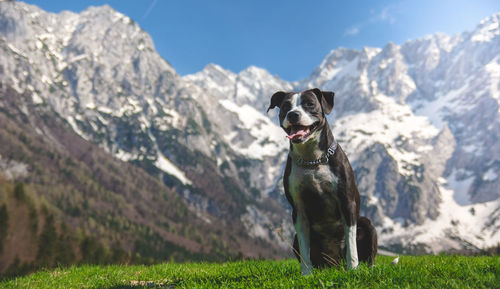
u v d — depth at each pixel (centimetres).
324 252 169
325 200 153
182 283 154
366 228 163
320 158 151
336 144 155
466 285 109
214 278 163
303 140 144
